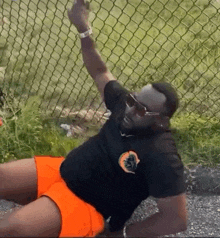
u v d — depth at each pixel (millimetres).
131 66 5715
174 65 5625
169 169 2430
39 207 2562
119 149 2537
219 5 7375
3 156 3986
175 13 7285
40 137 4277
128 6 7914
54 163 2871
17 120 4297
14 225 2492
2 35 6762
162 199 2453
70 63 6047
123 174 2553
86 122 4582
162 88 2459
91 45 3275
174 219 2465
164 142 2479
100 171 2609
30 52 6352
